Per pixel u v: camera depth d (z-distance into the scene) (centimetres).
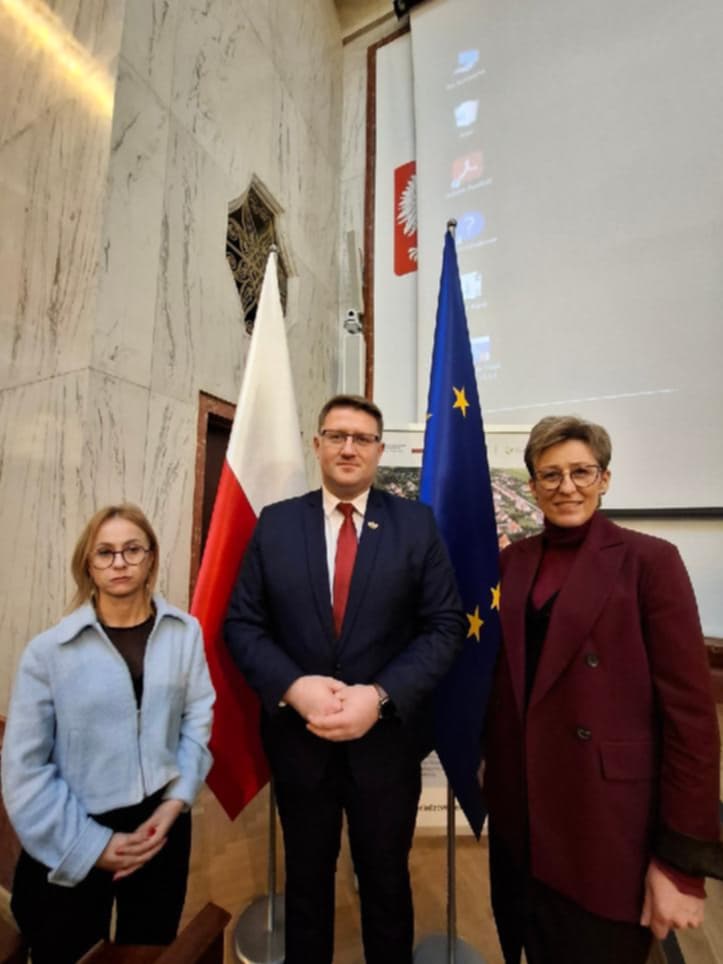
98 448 218
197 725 115
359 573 111
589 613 89
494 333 361
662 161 314
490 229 372
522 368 348
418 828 194
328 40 468
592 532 97
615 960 83
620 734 85
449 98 405
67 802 95
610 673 87
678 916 76
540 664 93
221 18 313
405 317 421
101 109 232
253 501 156
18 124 263
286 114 386
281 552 116
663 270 308
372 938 110
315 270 421
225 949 140
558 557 102
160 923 109
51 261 236
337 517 122
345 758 111
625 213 323
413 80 435
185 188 275
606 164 332
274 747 114
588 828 84
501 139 375
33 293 239
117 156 231
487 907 157
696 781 77
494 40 389
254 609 117
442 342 161
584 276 333
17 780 93
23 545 228
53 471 220
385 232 441
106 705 100
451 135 399
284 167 378
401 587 111
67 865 91
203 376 282
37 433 228
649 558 88
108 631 108
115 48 234
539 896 93
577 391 329
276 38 377
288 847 113
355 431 117
